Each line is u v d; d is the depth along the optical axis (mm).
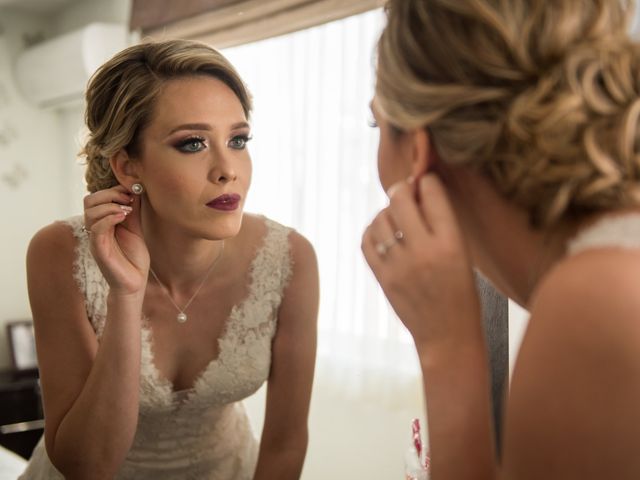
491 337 911
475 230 561
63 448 1030
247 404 2391
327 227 2195
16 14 3469
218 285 1203
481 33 490
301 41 2305
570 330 408
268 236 1254
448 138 512
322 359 2188
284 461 1223
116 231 1036
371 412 2027
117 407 1005
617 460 390
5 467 1646
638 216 460
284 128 2375
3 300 3432
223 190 1006
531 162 470
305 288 1261
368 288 2014
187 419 1229
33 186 3525
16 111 3459
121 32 3008
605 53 479
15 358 3225
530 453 417
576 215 488
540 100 469
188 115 986
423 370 563
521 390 429
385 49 545
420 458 1076
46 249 1135
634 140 467
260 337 1229
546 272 512
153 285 1170
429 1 513
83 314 1131
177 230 1104
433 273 547
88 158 1107
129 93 999
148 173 1026
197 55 998
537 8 486
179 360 1200
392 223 583
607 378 390
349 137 2098
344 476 2100
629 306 396
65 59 2990
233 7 2439
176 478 1243
